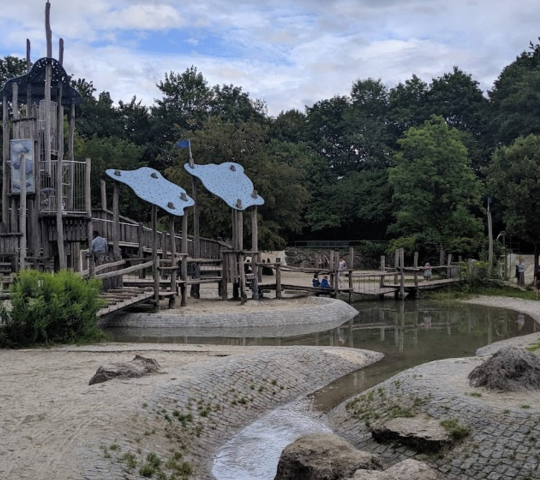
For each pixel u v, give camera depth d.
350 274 31.16
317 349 15.75
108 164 49.50
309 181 58.28
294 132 65.00
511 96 51.97
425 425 9.39
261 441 10.02
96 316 18.34
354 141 60.81
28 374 12.36
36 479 7.15
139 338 19.59
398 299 32.78
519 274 35.66
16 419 9.19
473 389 10.52
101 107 61.47
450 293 34.09
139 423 9.27
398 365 15.55
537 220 33.56
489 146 55.91
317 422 11.07
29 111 24.02
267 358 13.91
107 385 11.08
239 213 26.31
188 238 29.66
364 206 57.09
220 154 43.84
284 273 47.62
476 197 46.75
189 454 9.09
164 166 58.41
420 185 47.28
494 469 8.26
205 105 60.44
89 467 7.55
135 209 49.78
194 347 15.91
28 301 16.38
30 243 22.31
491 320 24.89
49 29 22.97
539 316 25.84
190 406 10.52
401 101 62.62
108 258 23.23
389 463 8.97
